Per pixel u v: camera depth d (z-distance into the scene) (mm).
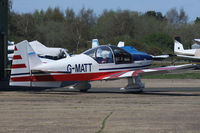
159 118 22234
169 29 174125
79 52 128625
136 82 37594
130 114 23656
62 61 35094
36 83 34219
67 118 22344
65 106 27125
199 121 21312
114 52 37094
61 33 178250
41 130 19172
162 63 101062
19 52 33688
